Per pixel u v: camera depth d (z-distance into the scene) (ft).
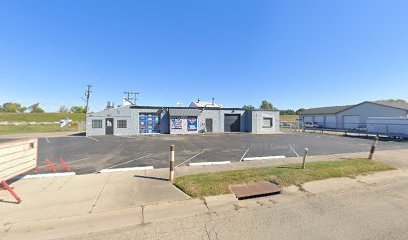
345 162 28.86
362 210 14.82
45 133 102.53
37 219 13.20
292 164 27.91
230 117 105.29
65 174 23.12
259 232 11.91
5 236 11.45
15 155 18.31
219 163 29.43
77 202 15.72
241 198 17.04
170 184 19.97
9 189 15.49
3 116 210.18
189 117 97.66
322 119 156.97
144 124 93.25
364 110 124.06
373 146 31.83
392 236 11.50
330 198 17.07
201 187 18.48
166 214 14.15
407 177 23.29
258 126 104.27
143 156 36.52
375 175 23.53
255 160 32.04
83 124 122.83
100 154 38.68
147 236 11.55
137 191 18.08
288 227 12.46
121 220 13.30
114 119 89.76
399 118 81.76
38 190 18.12
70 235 11.65
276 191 18.28
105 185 19.58
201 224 12.85
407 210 14.83
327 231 12.00
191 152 41.09
